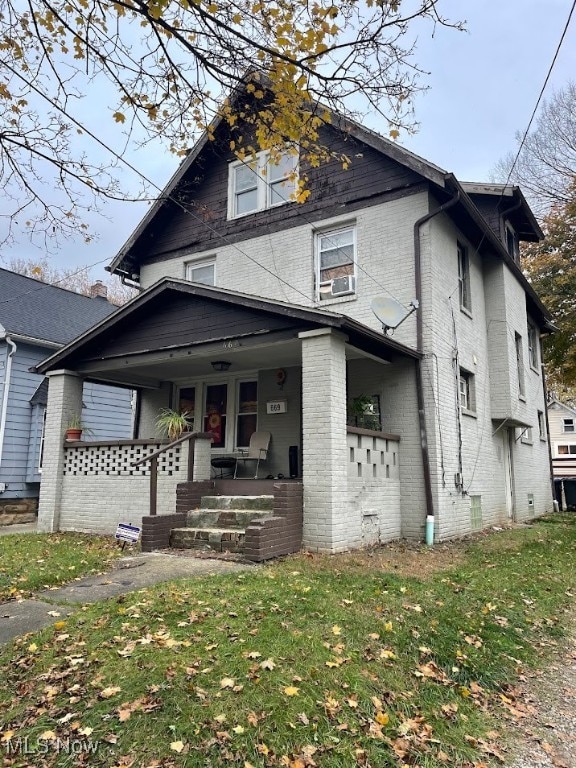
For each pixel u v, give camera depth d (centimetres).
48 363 1017
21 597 490
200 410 1166
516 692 366
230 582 510
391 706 318
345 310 1002
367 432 802
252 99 608
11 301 1472
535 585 614
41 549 744
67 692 304
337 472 712
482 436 1121
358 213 1017
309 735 278
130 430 1594
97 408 1495
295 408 1033
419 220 936
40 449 1324
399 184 977
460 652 399
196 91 464
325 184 1068
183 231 1272
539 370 1675
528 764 285
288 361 991
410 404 911
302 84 434
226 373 1119
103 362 974
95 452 948
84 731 268
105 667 329
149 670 324
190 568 587
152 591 481
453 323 1003
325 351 729
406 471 900
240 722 281
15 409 1295
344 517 722
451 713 322
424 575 601
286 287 1088
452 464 942
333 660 354
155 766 247
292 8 411
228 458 1038
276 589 487
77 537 869
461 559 724
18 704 297
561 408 3331
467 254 1126
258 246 1141
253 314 801
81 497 956
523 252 2078
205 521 745
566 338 1888
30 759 253
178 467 842
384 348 881
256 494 793
